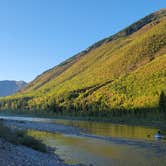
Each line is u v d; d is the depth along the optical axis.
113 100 170.00
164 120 102.56
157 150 42.94
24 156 25.31
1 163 20.08
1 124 35.53
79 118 156.50
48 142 50.34
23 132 35.72
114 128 86.12
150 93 155.38
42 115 196.62
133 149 43.75
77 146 45.97
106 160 34.78
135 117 121.31
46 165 24.39
